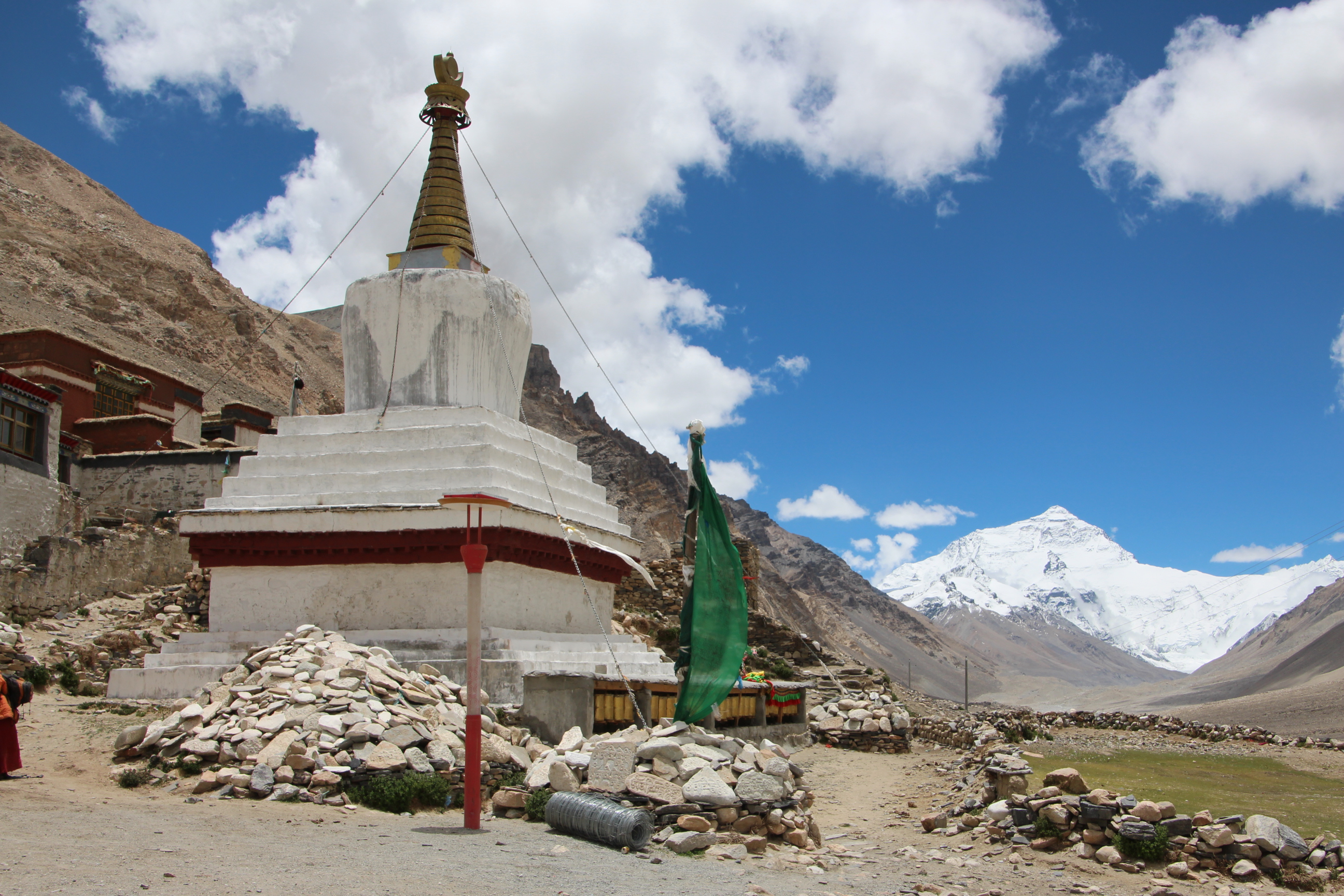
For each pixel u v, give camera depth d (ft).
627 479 494.18
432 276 90.17
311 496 83.46
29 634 98.68
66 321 338.75
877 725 110.32
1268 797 67.82
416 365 89.76
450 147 100.48
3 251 384.27
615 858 47.42
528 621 85.10
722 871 47.01
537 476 89.04
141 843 41.27
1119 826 54.44
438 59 101.60
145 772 57.41
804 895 43.42
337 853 42.57
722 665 63.31
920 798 78.38
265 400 395.14
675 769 54.90
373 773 55.88
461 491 80.64
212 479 133.90
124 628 105.09
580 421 562.25
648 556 439.63
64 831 42.39
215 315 445.78
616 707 80.53
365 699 61.52
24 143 508.53
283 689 61.41
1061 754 89.92
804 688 111.96
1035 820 58.03
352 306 92.02
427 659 75.66
